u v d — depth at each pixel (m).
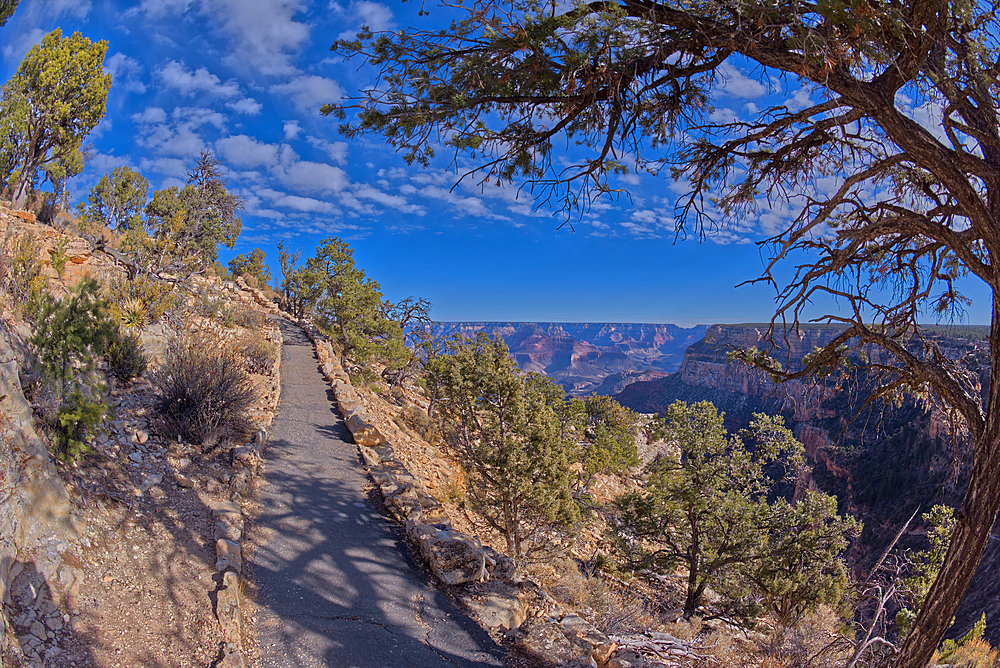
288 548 7.69
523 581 8.12
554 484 12.85
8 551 4.57
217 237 37.88
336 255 29.59
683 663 8.04
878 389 6.06
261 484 9.70
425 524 8.77
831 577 17.72
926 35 4.17
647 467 20.77
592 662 6.31
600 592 10.90
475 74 4.69
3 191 17.75
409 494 10.12
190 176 36.62
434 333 31.48
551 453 12.88
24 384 6.63
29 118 19.27
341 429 14.59
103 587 5.23
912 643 4.90
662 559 20.67
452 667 5.80
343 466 11.70
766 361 6.12
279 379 18.59
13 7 13.04
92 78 20.88
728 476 20.22
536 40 4.43
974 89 4.51
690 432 19.72
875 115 4.55
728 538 19.41
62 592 4.82
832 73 4.41
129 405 9.82
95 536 5.80
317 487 10.17
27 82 19.47
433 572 7.72
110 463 7.46
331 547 7.98
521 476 12.35
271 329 27.48
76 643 4.45
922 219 4.88
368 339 29.27
